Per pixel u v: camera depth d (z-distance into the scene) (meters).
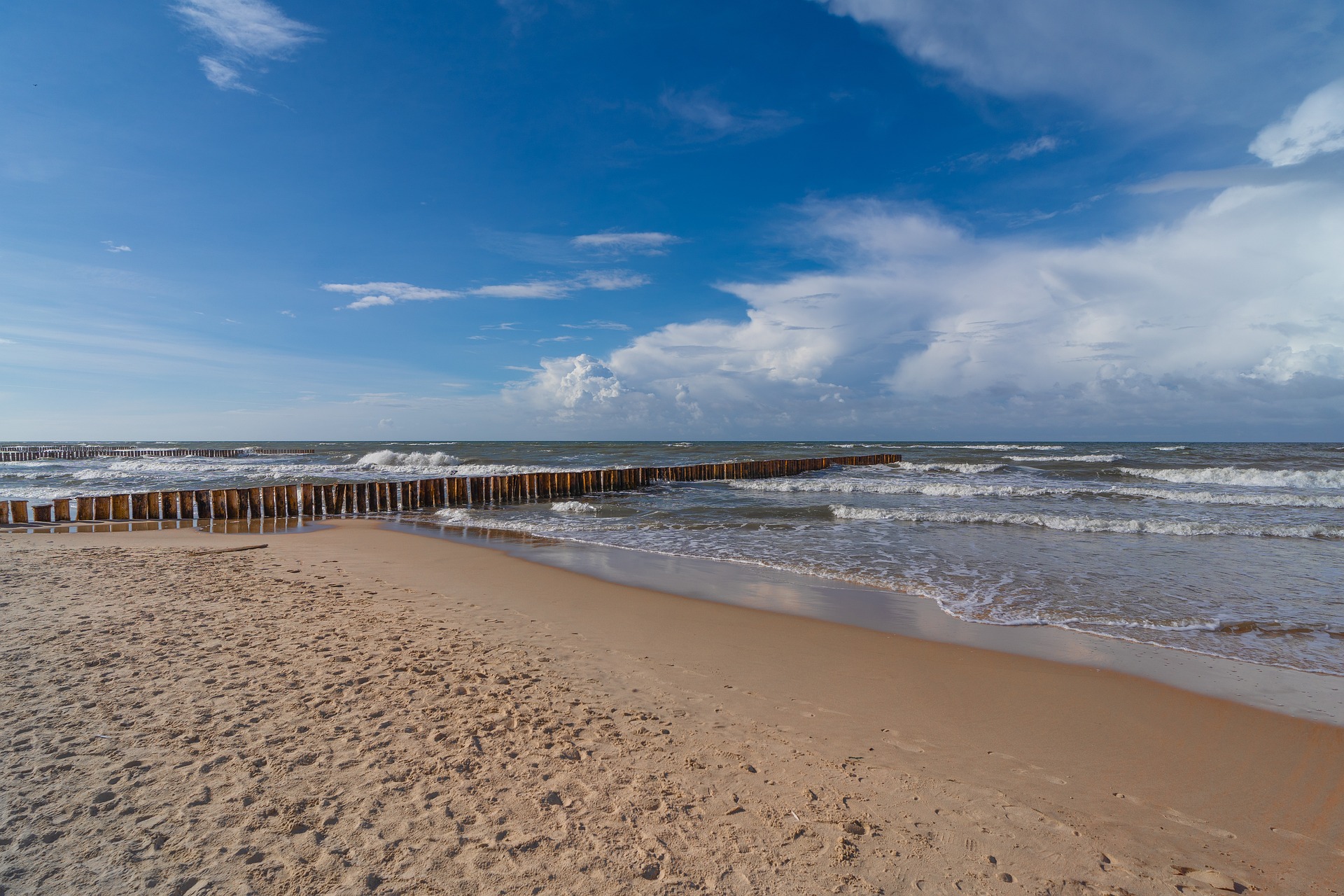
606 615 6.50
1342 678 4.90
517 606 6.78
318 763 3.14
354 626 5.64
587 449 58.81
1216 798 3.19
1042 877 2.50
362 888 2.24
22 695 3.88
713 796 3.01
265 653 4.80
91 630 5.24
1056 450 49.09
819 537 11.63
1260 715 4.22
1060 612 6.70
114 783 2.88
